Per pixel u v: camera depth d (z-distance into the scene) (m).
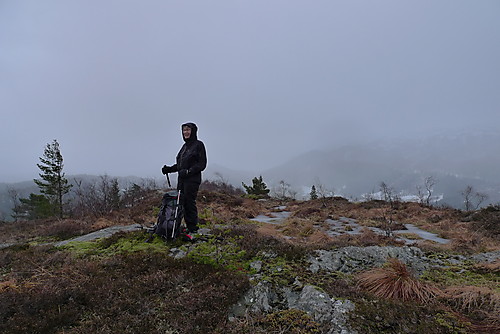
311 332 2.46
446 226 12.25
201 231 5.50
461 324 2.63
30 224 12.53
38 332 2.36
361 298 3.04
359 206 19.98
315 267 4.05
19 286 3.15
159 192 21.62
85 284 3.17
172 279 3.31
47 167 22.53
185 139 5.13
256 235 5.36
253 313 2.78
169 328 2.47
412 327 2.57
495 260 4.82
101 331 2.38
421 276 3.93
